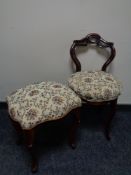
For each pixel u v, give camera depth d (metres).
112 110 1.85
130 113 2.31
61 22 1.94
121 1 1.87
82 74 1.88
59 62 2.11
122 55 2.08
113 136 2.01
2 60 2.10
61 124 2.13
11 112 1.55
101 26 1.96
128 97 2.29
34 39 2.01
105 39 2.02
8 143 1.90
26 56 2.08
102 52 2.06
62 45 2.04
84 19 1.93
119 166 1.72
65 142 1.93
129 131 2.07
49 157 1.78
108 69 2.15
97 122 2.17
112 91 1.72
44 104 1.52
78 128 2.09
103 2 1.87
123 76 2.19
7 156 1.78
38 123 1.48
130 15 1.92
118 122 2.18
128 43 2.03
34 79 2.20
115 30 1.98
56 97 1.57
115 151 1.84
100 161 1.75
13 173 1.65
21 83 2.22
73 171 1.67
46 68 2.14
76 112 1.68
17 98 1.60
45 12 1.90
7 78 2.19
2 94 2.27
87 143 1.92
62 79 2.20
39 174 1.64
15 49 2.05
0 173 1.65
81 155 1.80
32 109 1.49
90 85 1.74
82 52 2.06
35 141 1.92
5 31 1.97
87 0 1.86
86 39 1.94
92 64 2.12
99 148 1.87
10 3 1.86
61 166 1.71
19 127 1.69
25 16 1.91
